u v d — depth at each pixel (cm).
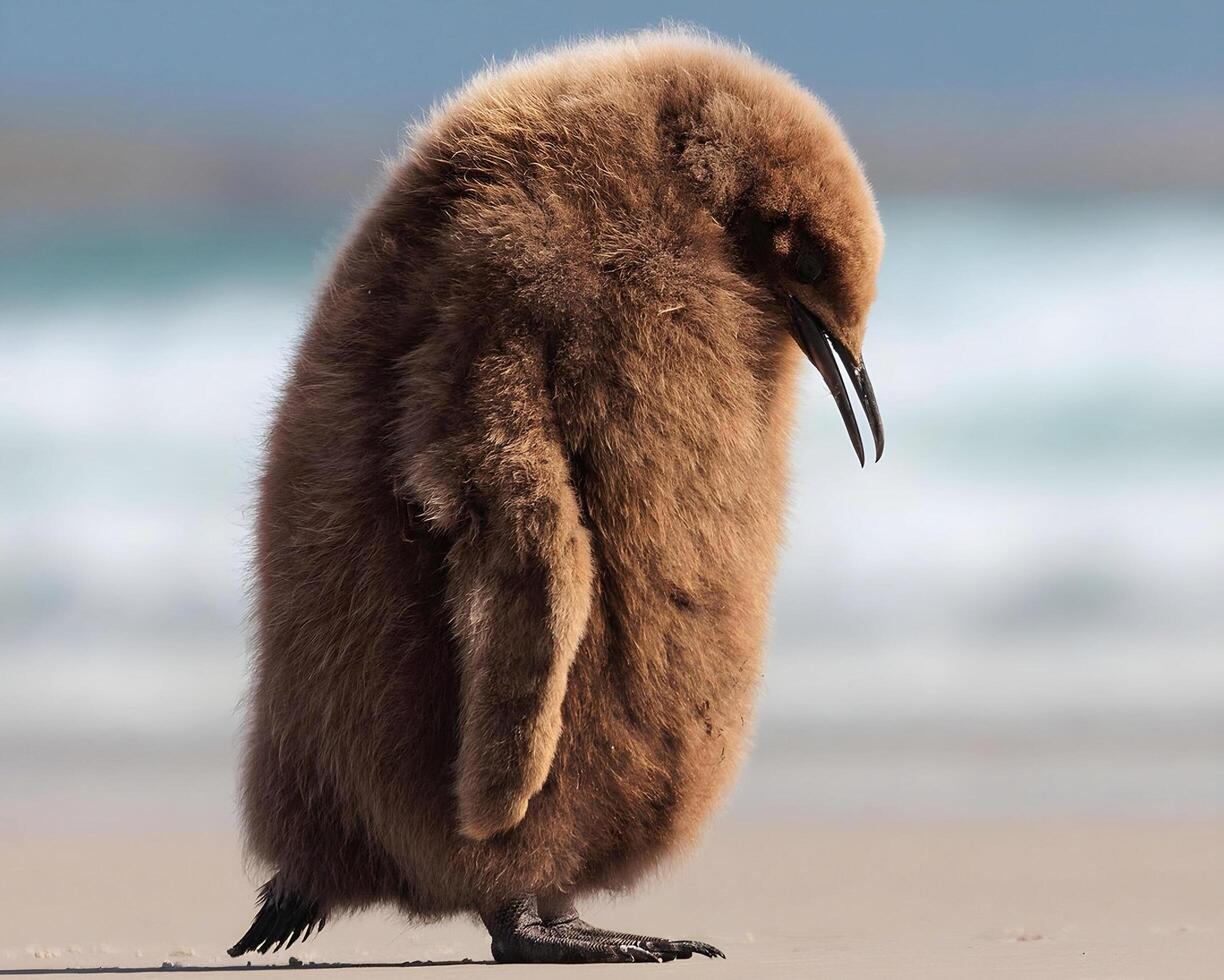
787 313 1625
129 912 2180
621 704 1515
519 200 1516
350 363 1534
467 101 1611
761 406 1585
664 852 1603
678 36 1741
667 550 1505
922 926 1950
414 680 1505
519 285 1482
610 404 1482
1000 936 1831
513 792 1438
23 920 2108
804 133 1602
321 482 1530
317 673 1533
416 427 1471
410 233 1551
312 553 1530
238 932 2012
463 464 1451
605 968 1532
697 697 1541
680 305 1517
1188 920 1983
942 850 2669
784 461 1639
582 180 1530
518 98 1581
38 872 2520
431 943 1958
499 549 1439
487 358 1469
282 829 1596
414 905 1605
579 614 1445
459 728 1492
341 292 1566
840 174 1611
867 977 1478
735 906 2172
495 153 1549
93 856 2672
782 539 1641
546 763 1446
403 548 1501
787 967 1545
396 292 1534
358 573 1513
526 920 1584
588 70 1605
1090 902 2161
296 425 1557
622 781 1532
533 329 1478
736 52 1678
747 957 1633
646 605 1505
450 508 1449
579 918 1661
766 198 1581
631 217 1530
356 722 1525
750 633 1573
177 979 1552
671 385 1502
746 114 1588
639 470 1488
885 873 2464
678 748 1545
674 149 1566
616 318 1492
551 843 1533
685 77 1598
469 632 1445
